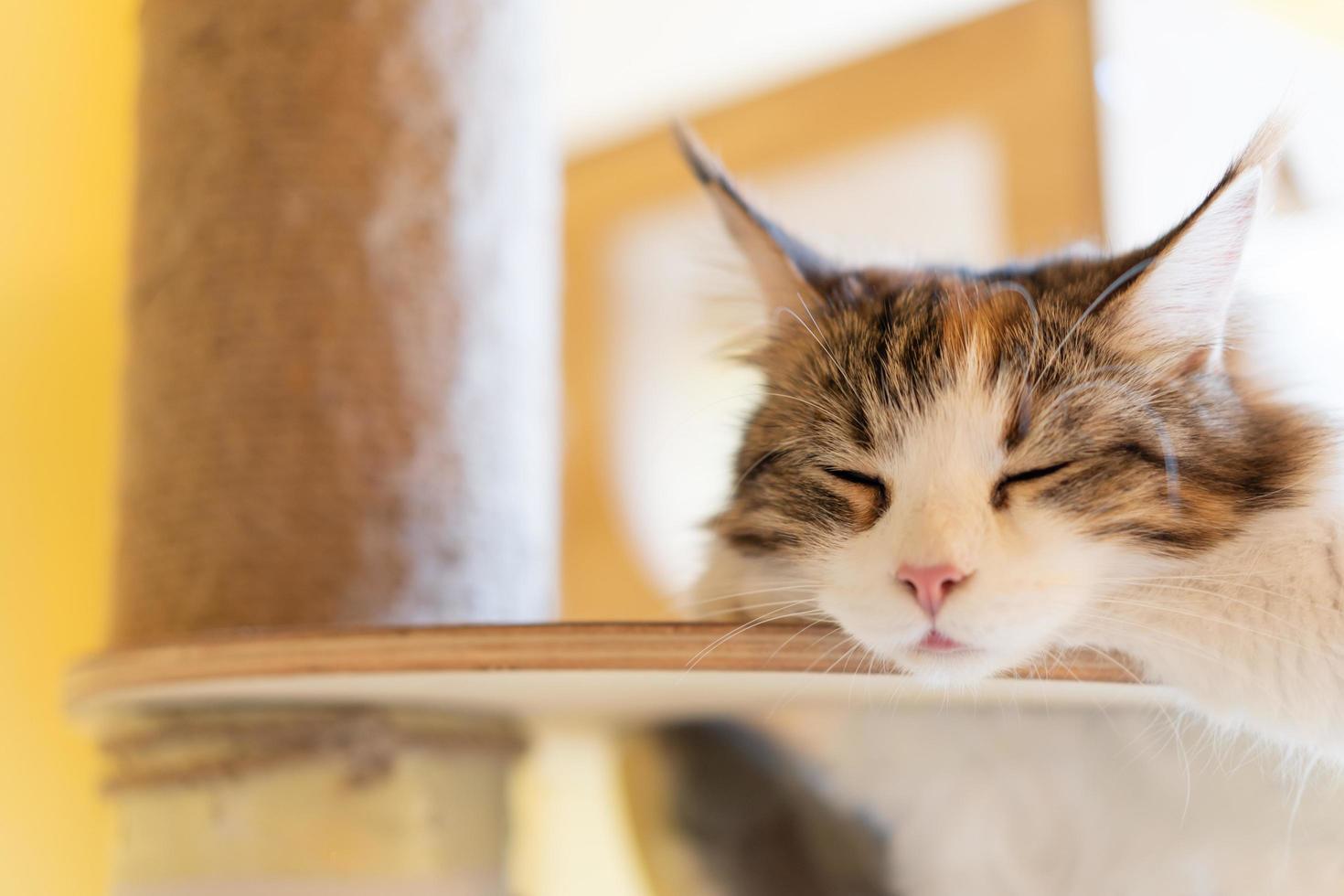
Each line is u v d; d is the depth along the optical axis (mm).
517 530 646
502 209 649
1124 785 565
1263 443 539
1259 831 545
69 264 785
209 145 613
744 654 499
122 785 566
